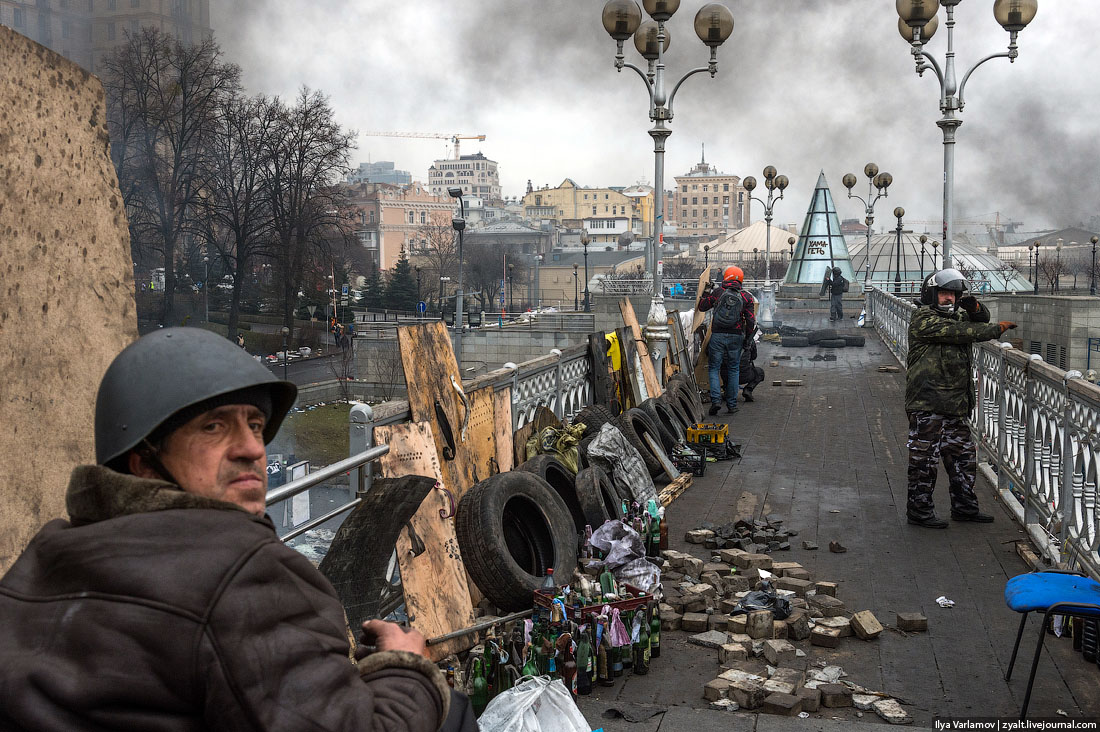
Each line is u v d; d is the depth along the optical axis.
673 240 171.12
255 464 1.53
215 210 44.84
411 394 5.20
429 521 4.73
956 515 7.62
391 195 173.75
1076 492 6.03
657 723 4.02
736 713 4.14
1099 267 90.50
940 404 7.34
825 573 6.34
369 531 3.78
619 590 5.05
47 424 2.62
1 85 2.49
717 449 10.04
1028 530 7.12
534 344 47.50
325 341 58.22
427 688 1.56
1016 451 8.05
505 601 5.03
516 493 5.47
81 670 1.23
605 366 9.65
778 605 5.30
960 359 7.36
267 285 59.59
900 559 6.64
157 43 31.86
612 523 5.94
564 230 197.50
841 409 13.48
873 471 9.51
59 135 2.71
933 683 4.52
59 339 2.68
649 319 12.15
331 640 1.36
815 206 51.19
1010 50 18.11
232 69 35.75
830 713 4.22
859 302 42.28
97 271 2.85
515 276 128.88
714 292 13.29
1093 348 38.53
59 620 1.27
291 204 49.25
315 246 53.75
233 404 1.48
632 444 8.59
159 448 1.46
